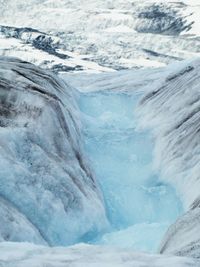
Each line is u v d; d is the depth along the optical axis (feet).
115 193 67.41
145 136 81.66
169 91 90.84
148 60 629.10
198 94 79.51
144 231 57.72
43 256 28.78
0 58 81.05
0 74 65.82
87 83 127.85
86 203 54.95
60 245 50.26
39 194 50.24
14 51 545.44
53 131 58.85
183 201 61.00
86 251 29.99
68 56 574.97
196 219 41.09
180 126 74.43
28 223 45.57
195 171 62.13
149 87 108.68
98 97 104.01
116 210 64.85
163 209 63.87
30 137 54.85
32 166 52.26
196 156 64.75
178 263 27.22
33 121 57.36
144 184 69.97
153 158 75.31
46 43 613.52
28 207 48.73
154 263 27.35
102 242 54.80
